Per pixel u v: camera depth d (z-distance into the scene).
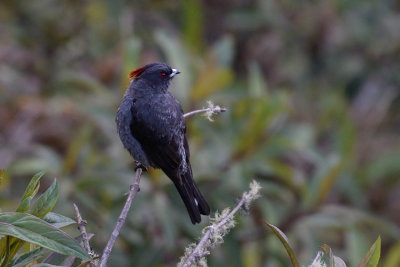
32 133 13.30
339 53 17.11
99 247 11.11
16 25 15.55
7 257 5.78
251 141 11.86
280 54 17.25
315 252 11.77
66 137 13.45
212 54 13.38
